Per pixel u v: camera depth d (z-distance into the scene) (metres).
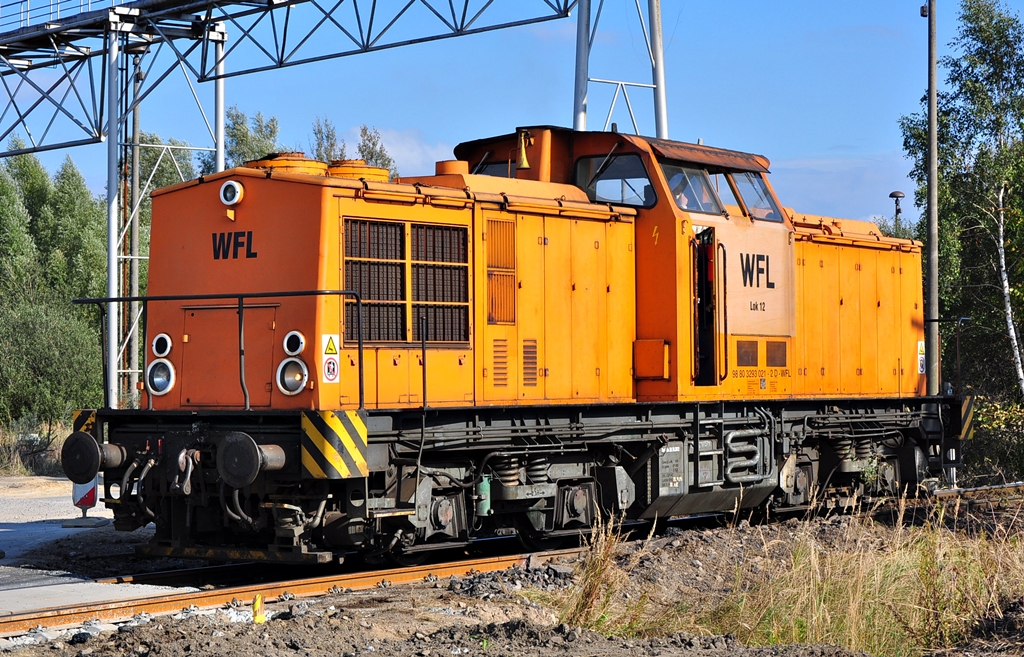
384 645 7.03
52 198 47.03
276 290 9.98
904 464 15.46
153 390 10.62
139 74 21.78
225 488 9.69
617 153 12.32
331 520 9.63
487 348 10.90
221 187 10.35
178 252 10.70
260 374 9.98
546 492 11.09
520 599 8.72
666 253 12.06
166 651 6.55
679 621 8.07
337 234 9.88
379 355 10.06
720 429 12.51
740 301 12.66
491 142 12.81
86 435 9.98
